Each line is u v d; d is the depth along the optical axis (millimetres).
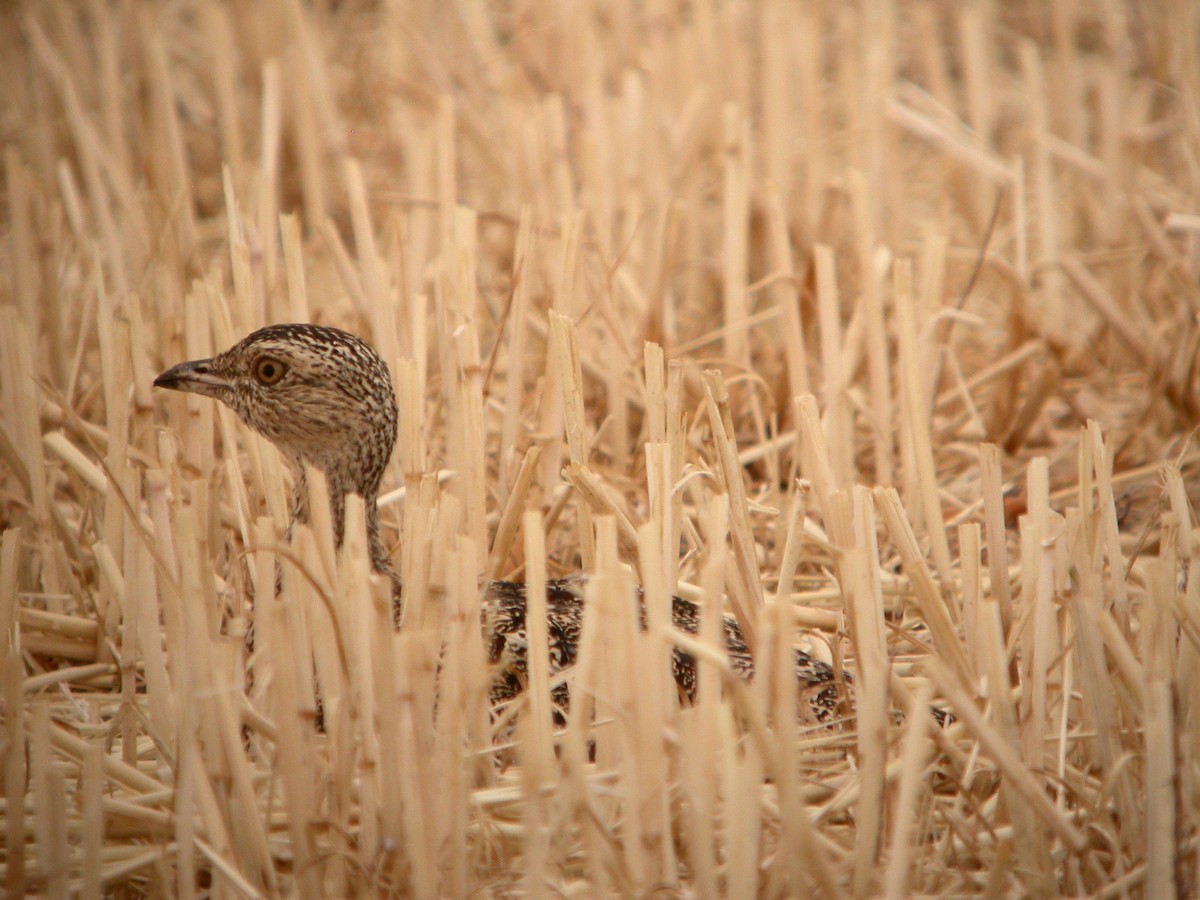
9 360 10422
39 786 6801
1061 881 7371
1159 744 6707
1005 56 21891
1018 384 13578
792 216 15891
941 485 12844
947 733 7988
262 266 12258
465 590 7188
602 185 14172
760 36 18797
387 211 17188
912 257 16375
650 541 6973
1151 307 15438
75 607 9945
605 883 6559
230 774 7145
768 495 12047
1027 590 8094
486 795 7266
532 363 13680
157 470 7742
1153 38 19500
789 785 6305
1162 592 7277
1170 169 18266
